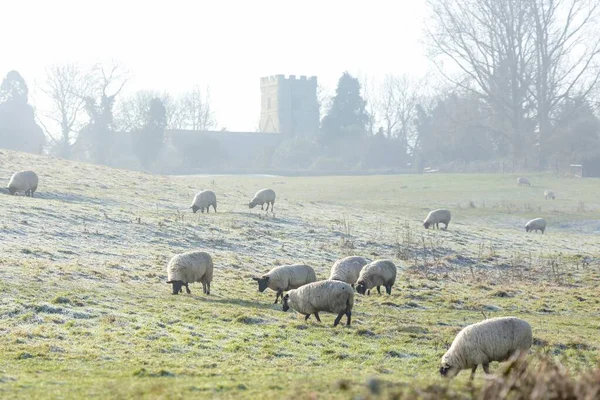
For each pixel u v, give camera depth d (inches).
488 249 2920.8
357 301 1806.1
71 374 1008.9
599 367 639.1
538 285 2246.6
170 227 2662.4
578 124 7834.6
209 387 863.1
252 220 3051.2
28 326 1311.5
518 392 613.6
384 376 1018.1
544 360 665.6
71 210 2721.5
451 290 2057.1
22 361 1090.1
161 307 1533.0
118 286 1729.8
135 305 1530.5
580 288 2207.2
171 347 1217.4
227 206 3521.2
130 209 3031.5
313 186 5856.3
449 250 2812.5
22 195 3048.7
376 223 3385.8
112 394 820.6
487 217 4183.1
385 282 1895.9
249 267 2202.3
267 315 1514.5
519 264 2628.0
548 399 600.4
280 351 1229.7
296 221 3166.8
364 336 1375.5
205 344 1247.5
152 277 1892.2
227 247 2490.2
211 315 1487.5
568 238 3523.6
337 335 1373.0
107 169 4306.1
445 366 1067.9
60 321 1357.0
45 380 946.1
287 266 1755.7
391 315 1654.8
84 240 2293.3
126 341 1246.3
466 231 3427.7
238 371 1054.4
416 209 4375.0
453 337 1390.3
